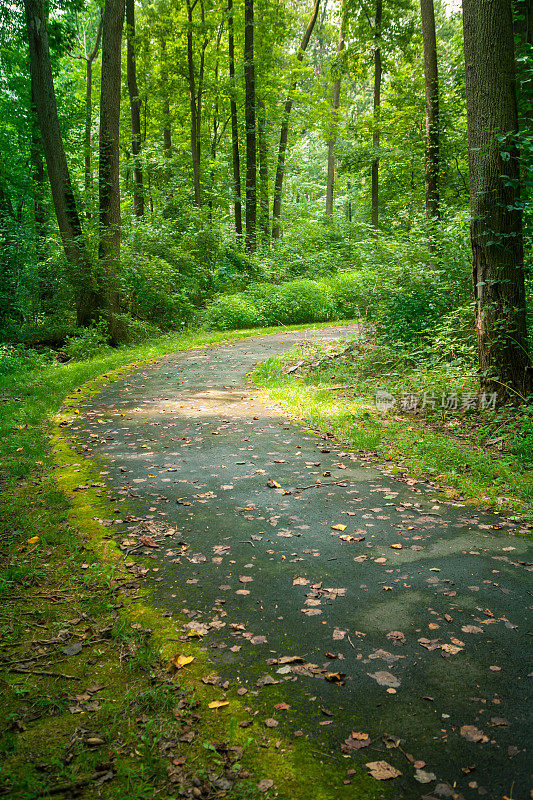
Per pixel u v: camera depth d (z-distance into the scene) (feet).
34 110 60.44
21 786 6.54
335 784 6.58
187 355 44.98
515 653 8.95
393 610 10.30
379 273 38.06
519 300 22.45
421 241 36.42
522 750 7.00
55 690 8.26
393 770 6.75
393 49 79.82
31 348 48.03
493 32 21.62
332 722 7.55
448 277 32.53
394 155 74.64
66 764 6.91
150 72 91.97
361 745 7.14
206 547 12.96
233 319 62.69
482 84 21.98
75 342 46.62
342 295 71.77
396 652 9.05
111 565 12.00
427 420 24.27
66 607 10.55
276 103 93.61
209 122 110.22
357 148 79.56
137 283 57.31
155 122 108.06
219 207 102.01
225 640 9.45
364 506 15.39
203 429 23.39
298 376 34.83
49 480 17.25
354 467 18.72
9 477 17.38
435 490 16.63
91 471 18.20
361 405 27.09
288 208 116.88
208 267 73.00
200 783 6.61
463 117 49.67
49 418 25.09
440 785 6.54
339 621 9.97
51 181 48.73
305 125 93.91
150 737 7.31
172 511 15.02
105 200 49.62
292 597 10.80
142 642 9.40
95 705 7.93
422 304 32.91
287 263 80.18
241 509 15.15
